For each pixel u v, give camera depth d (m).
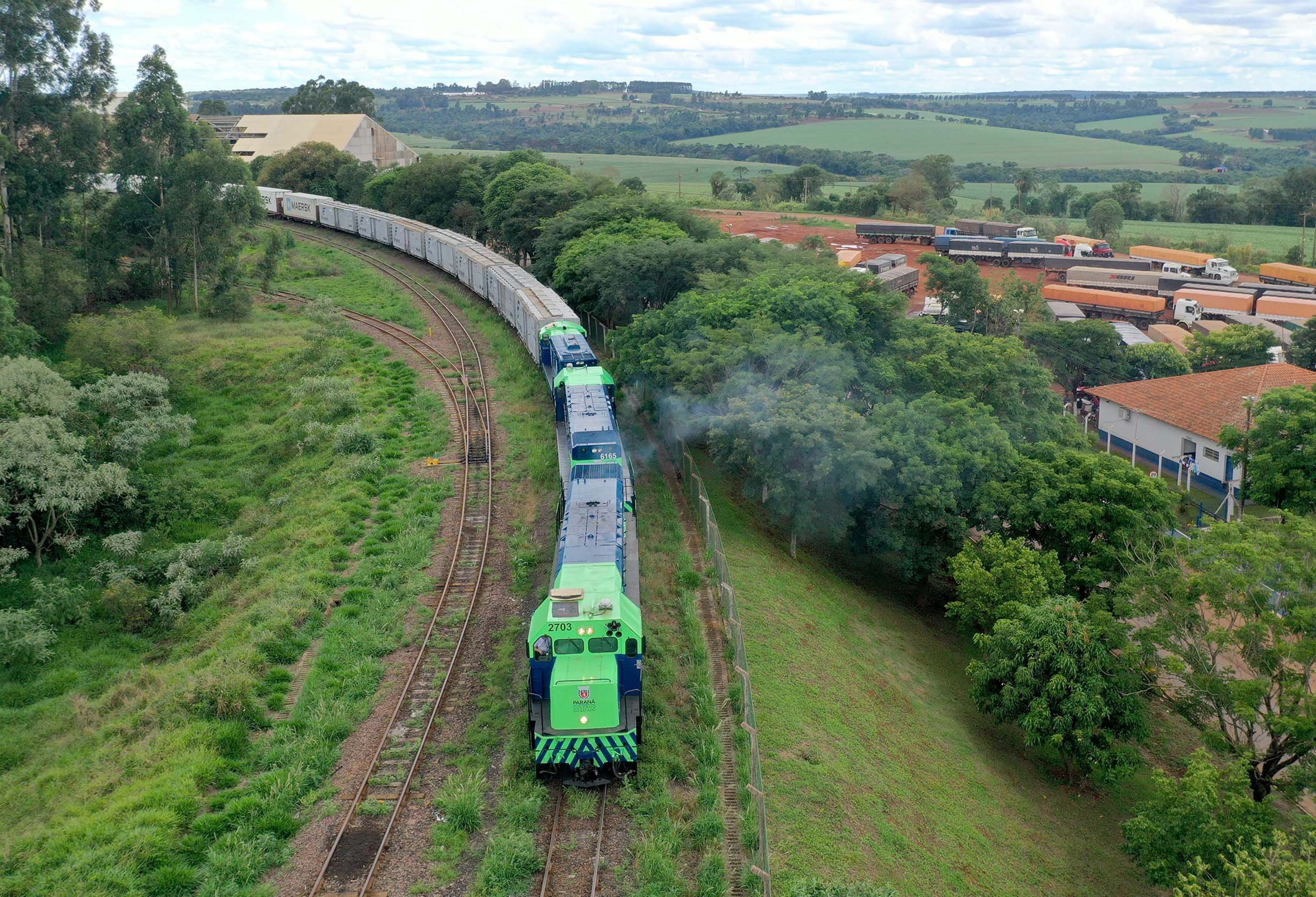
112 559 38.28
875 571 43.88
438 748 24.31
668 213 69.81
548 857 20.55
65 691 30.22
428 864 20.52
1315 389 43.16
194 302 67.19
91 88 62.25
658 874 20.06
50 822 22.14
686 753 24.48
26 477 36.84
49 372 42.38
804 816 23.20
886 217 163.62
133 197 64.00
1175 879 23.81
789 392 37.94
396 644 29.11
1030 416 45.66
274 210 103.38
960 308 82.12
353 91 175.62
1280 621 26.72
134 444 43.06
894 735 29.62
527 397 50.03
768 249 56.34
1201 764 24.84
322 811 21.98
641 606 31.44
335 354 56.06
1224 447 52.25
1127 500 37.81
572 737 22.00
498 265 66.25
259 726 25.50
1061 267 120.00
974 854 25.38
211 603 34.28
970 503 39.09
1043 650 29.73
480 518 37.75
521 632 29.80
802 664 30.62
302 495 41.47
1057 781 31.44
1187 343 86.56
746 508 42.91
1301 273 116.44
